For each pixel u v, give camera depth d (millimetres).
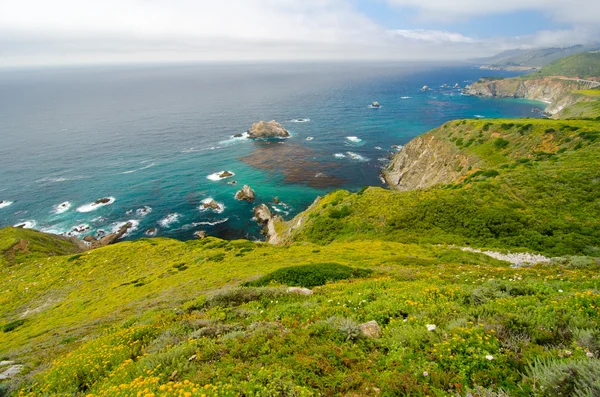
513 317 8930
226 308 17141
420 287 16766
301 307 14516
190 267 42812
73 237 74938
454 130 94312
